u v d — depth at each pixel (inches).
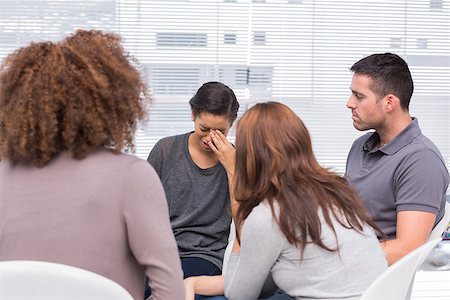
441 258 110.8
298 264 59.4
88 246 44.8
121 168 46.2
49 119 44.1
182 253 89.3
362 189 82.7
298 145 61.1
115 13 116.2
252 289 62.1
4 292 41.1
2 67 47.1
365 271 59.5
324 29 123.3
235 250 69.1
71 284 41.1
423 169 77.7
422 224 76.2
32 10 113.3
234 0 119.6
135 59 50.8
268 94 122.3
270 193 59.7
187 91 119.8
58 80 44.5
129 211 45.7
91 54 46.3
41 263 40.4
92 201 44.9
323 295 58.7
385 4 124.9
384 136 83.8
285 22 121.7
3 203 45.5
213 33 119.6
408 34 126.6
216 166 92.2
